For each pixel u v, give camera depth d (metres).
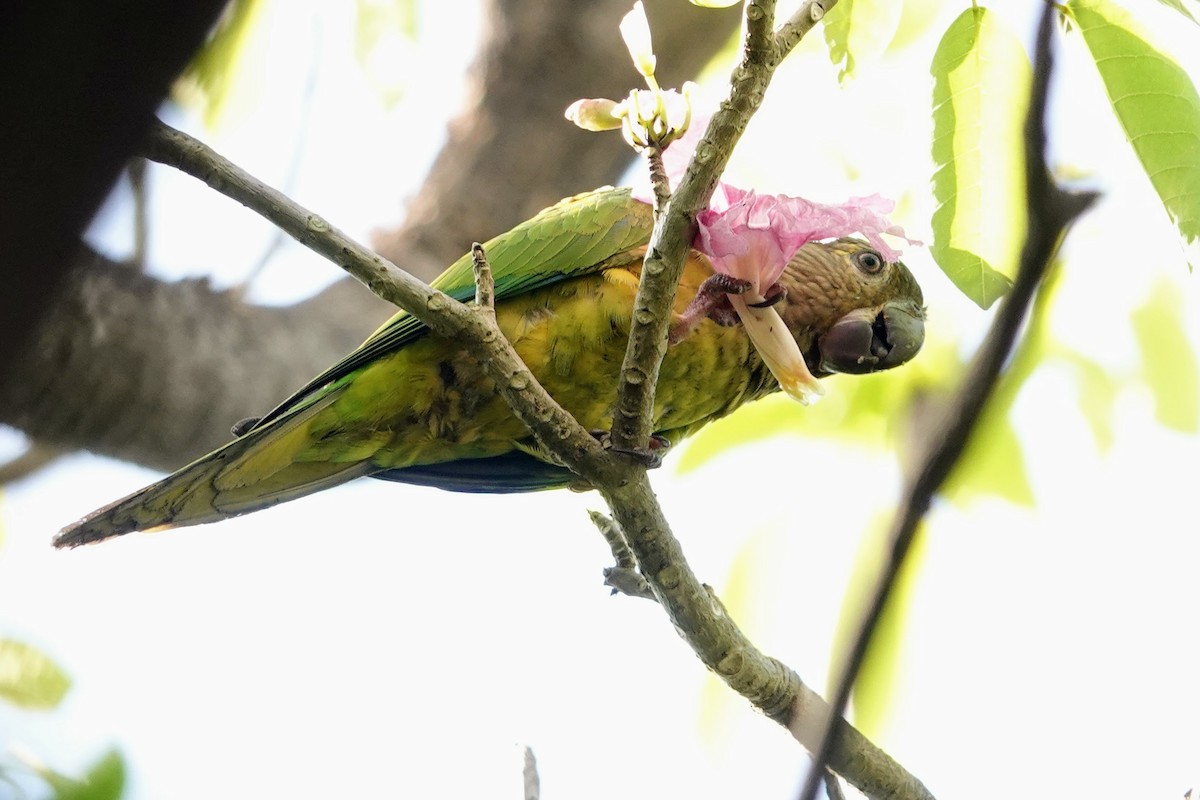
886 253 6.76
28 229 2.21
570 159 12.13
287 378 11.25
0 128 2.15
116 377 10.32
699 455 11.03
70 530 8.85
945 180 6.37
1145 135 5.97
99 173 2.21
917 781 7.38
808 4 5.86
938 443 3.78
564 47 11.88
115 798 8.38
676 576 7.24
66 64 2.12
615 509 7.02
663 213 6.03
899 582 3.73
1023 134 4.01
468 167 12.24
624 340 8.69
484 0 12.16
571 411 9.03
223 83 10.31
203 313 11.07
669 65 11.92
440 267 12.24
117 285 10.31
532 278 8.72
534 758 7.78
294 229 6.11
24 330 2.26
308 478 9.27
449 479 9.87
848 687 3.77
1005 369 3.81
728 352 9.01
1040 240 3.91
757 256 6.87
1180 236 5.95
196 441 10.88
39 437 10.41
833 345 10.08
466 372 8.66
